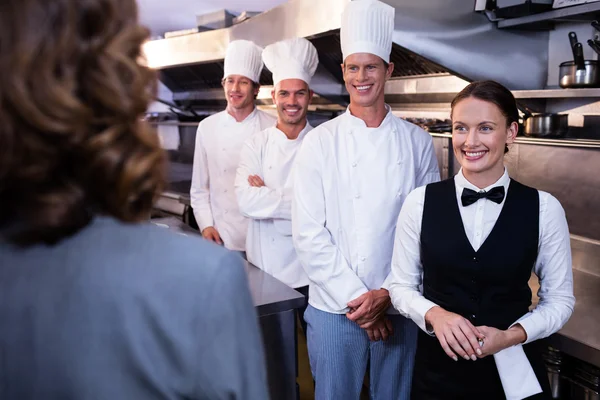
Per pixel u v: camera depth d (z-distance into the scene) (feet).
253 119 9.84
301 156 6.58
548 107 9.11
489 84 4.74
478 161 4.74
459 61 8.70
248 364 1.79
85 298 1.60
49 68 1.48
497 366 4.74
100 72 1.56
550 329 4.67
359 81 6.39
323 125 6.78
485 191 4.83
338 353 6.40
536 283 7.07
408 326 6.50
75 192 1.61
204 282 1.69
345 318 6.34
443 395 5.11
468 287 4.88
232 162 9.81
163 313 1.63
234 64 9.45
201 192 10.37
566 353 5.79
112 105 1.58
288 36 10.61
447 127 10.08
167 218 10.09
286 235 8.15
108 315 1.61
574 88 7.77
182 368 1.65
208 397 1.72
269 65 8.33
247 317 1.80
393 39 8.32
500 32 8.86
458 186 5.04
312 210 6.43
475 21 8.68
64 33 1.50
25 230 1.62
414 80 11.20
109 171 1.61
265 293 6.34
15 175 1.52
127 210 1.73
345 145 6.52
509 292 4.82
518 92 8.48
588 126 8.47
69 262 1.63
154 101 1.81
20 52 1.45
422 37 8.43
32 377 1.60
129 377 1.62
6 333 1.60
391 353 6.51
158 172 1.79
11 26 1.47
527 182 8.11
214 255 1.76
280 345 6.23
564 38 8.95
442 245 4.94
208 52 14.19
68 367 1.58
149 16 17.24
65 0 1.52
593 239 7.36
